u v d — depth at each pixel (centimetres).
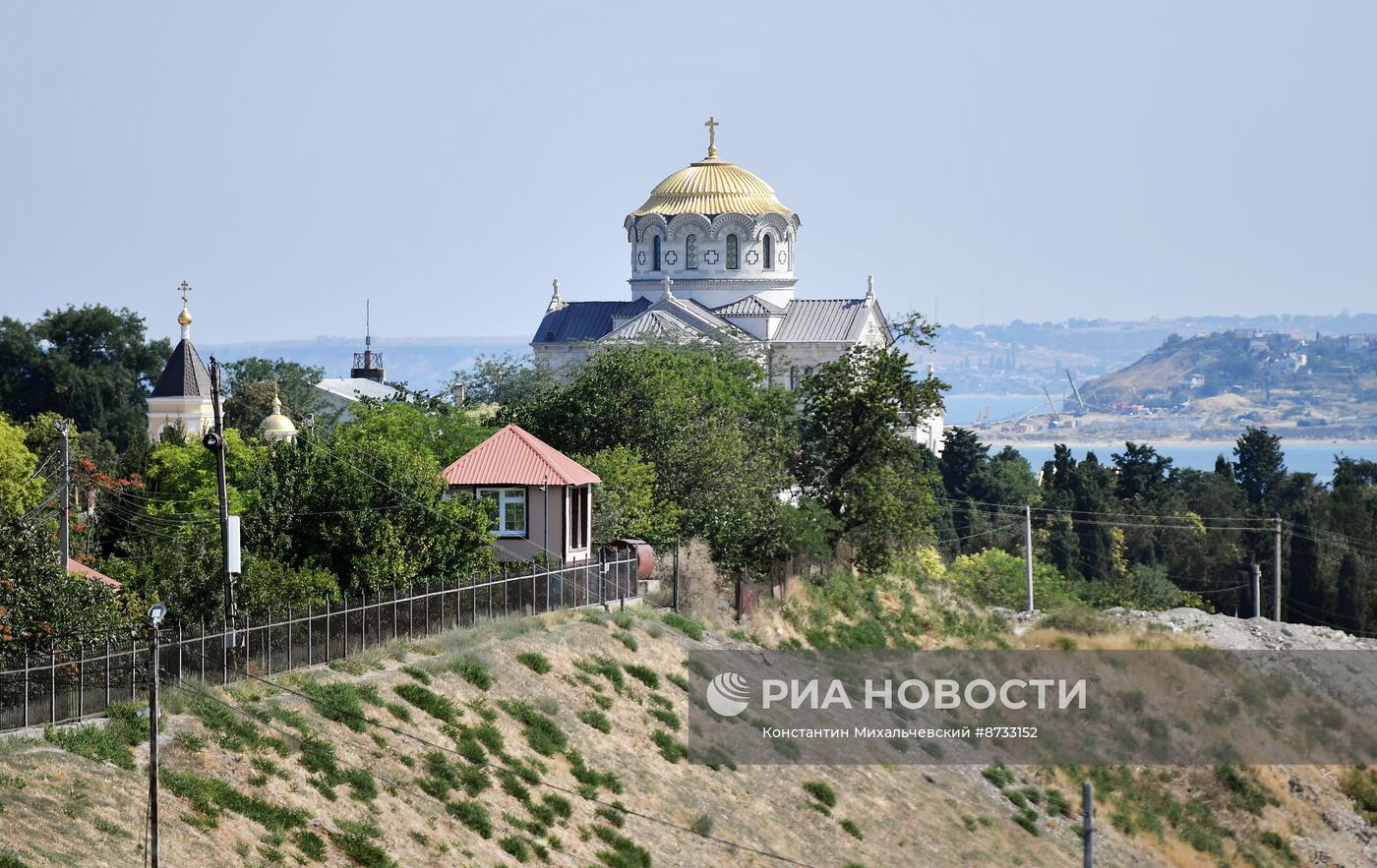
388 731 17225
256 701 16788
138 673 16275
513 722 18788
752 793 19950
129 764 14838
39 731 15025
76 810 13775
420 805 16300
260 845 14538
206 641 17325
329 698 17288
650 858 17300
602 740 19450
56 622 18300
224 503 19938
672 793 18950
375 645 19575
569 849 16825
